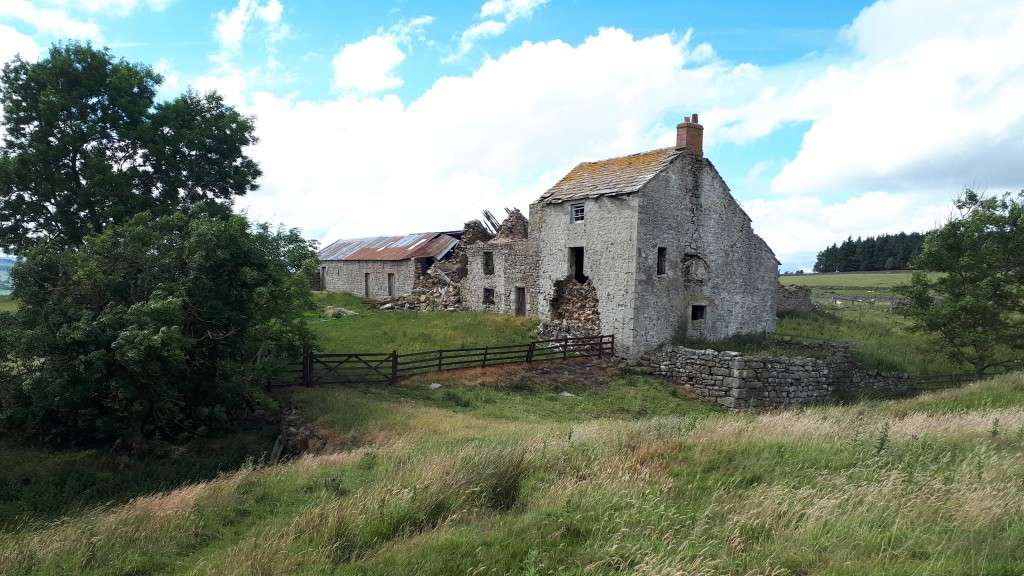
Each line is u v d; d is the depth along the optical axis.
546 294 28.27
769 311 29.80
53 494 13.34
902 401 18.38
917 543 5.90
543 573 5.66
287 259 18.53
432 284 38.97
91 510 11.98
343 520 7.35
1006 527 6.09
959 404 16.16
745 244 28.55
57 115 19.92
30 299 14.41
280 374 19.55
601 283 25.59
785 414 13.50
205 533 8.16
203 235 15.21
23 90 20.50
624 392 21.67
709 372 21.83
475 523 7.18
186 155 23.19
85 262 14.80
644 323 24.52
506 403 18.83
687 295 26.03
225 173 24.44
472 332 29.16
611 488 7.80
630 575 5.51
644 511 6.98
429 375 20.83
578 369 23.27
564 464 9.28
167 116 22.48
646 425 11.73
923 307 26.77
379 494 8.10
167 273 15.54
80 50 20.73
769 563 5.64
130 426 15.34
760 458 9.04
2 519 11.98
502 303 32.72
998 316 24.89
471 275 35.56
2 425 15.50
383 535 7.07
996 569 5.16
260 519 8.62
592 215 26.06
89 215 21.14
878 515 6.62
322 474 10.27
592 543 6.33
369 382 19.86
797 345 26.62
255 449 15.95
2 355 14.26
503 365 22.50
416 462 10.02
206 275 15.65
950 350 26.80
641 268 24.23
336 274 49.84
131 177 21.38
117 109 21.33
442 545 6.41
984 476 7.55
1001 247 25.30
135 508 9.80
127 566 7.13
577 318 26.80
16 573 7.17
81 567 7.25
